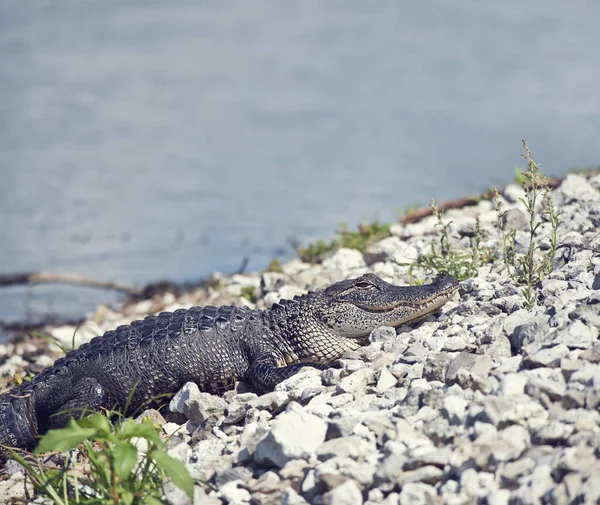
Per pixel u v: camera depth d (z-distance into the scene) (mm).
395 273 31266
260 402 21141
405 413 18859
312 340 25281
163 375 24891
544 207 32375
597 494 14922
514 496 15594
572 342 19250
